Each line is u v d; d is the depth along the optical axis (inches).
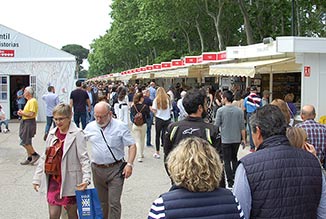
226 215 103.7
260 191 116.3
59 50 959.0
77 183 195.3
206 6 1389.0
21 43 943.7
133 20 2346.2
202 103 206.7
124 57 3341.5
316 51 531.8
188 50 1881.2
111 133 216.1
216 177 104.8
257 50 669.9
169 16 1621.6
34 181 198.5
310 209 118.6
